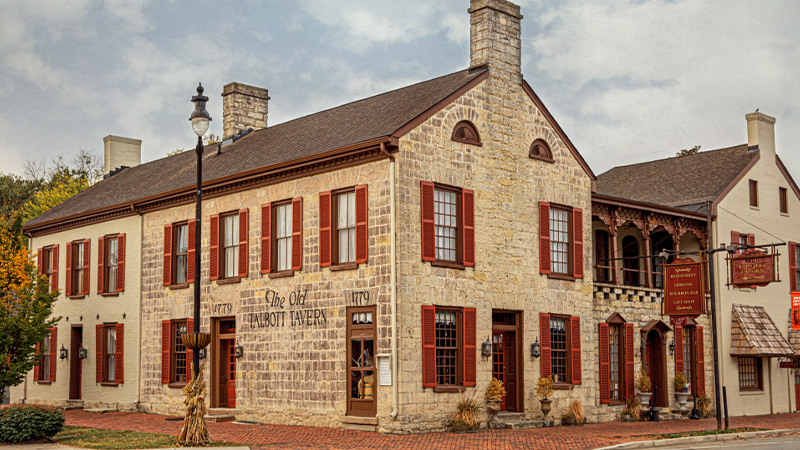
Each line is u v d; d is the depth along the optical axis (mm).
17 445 17828
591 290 24859
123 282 28578
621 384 25891
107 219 29750
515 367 22703
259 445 17672
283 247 23203
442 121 21266
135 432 20219
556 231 24281
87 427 21734
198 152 18000
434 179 20859
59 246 32156
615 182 35781
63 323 31281
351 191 21391
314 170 22188
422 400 19922
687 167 33906
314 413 21547
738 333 29594
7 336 25484
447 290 20812
